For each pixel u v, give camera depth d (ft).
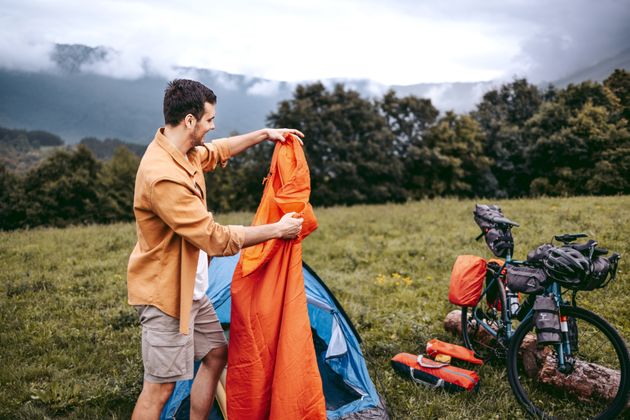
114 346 16.48
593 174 146.10
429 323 17.63
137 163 195.11
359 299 20.48
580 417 11.45
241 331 9.78
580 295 18.24
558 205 39.63
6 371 14.33
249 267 9.77
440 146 178.91
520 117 210.79
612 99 174.29
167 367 8.88
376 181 168.25
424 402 12.44
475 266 14.16
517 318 13.08
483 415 11.75
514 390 12.08
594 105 169.17
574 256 10.85
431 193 174.09
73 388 13.37
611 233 26.12
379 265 25.58
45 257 30.27
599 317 11.04
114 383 13.61
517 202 44.39
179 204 8.36
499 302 14.20
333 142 158.92
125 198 183.52
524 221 31.76
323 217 46.24
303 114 160.76
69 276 25.27
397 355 14.19
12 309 20.03
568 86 174.50
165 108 8.83
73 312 19.95
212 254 8.57
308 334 9.91
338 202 158.71
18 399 13.01
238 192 171.32
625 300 17.63
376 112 179.93
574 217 31.68
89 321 18.74
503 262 14.49
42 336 17.29
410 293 20.67
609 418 10.67
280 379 9.67
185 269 8.73
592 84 170.40
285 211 10.02
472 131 183.83
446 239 29.48
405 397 12.79
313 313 15.03
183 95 8.67
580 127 149.89
